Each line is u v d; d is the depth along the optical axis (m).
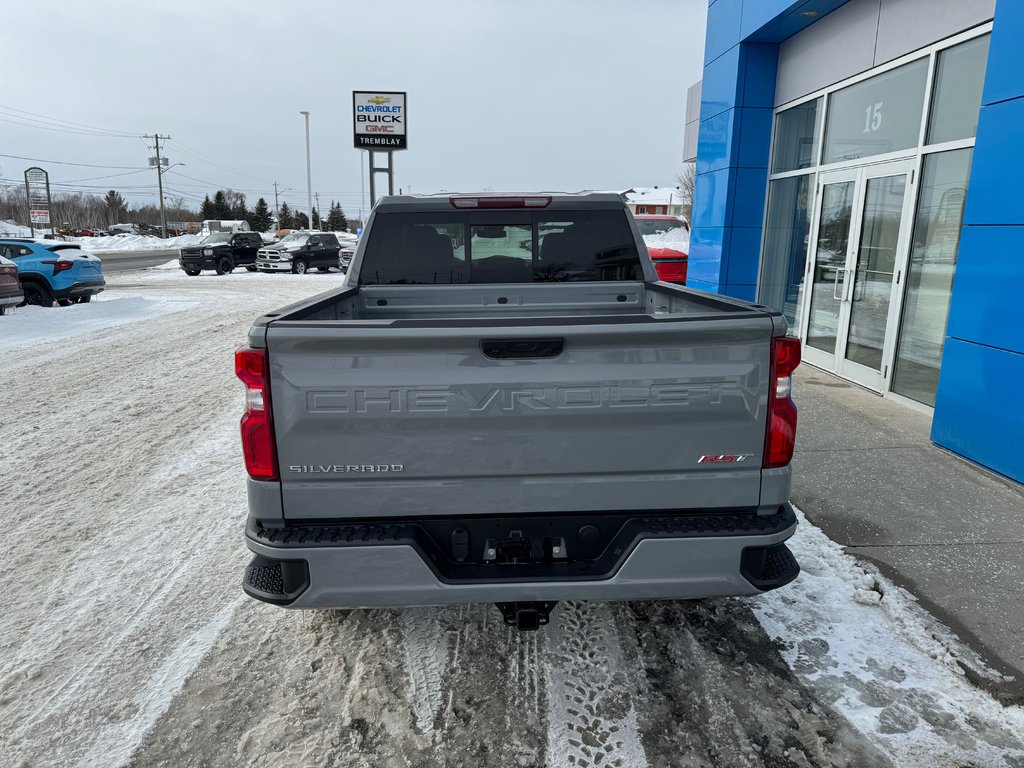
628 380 2.36
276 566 2.49
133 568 3.93
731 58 10.10
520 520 2.50
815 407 6.77
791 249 9.70
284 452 2.38
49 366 9.80
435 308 4.34
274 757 2.47
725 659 3.01
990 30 5.68
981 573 3.64
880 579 3.56
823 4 8.07
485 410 2.35
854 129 7.99
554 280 4.40
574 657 3.04
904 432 5.95
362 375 2.31
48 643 3.21
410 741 2.54
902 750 2.46
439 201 4.23
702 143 11.43
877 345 7.40
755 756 2.44
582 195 4.28
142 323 14.32
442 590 2.44
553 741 2.53
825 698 2.74
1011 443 4.81
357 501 2.43
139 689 2.87
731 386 2.39
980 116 5.02
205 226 84.44
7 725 2.66
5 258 13.92
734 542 2.45
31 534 4.38
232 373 9.28
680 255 13.14
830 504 4.50
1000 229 4.83
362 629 3.29
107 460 5.79
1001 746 2.47
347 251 30.27
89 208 126.12
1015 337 4.73
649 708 2.70
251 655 3.10
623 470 2.44
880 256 7.34
